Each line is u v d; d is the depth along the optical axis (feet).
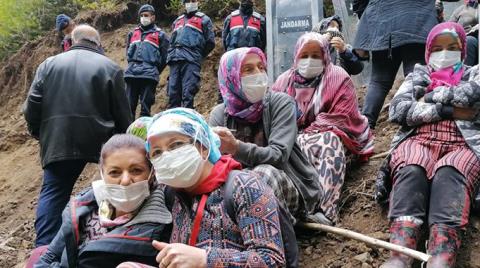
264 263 7.09
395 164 10.54
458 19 17.20
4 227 21.42
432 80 11.40
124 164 8.61
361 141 13.25
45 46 37.93
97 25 36.88
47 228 12.66
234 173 7.79
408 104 11.16
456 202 9.52
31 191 24.21
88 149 12.89
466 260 10.09
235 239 7.55
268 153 10.21
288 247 8.54
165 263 6.93
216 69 29.32
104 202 8.86
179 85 22.34
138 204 8.75
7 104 37.83
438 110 10.72
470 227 10.64
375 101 15.19
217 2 32.19
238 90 10.71
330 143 12.19
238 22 22.68
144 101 23.12
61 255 9.28
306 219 11.29
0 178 27.25
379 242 9.84
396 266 9.17
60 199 12.91
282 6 20.94
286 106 10.91
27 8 41.96
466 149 10.42
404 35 14.28
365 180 12.99
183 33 22.17
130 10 36.42
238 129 11.09
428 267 8.95
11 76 38.93
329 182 11.88
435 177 9.93
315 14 20.58
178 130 7.75
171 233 8.55
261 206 7.43
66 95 12.92
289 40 20.76
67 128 12.79
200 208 7.65
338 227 11.80
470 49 15.20
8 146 30.60
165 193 8.80
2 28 41.75
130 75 22.79
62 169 12.94
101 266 8.58
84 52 13.39
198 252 6.98
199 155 7.71
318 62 12.82
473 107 10.56
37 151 28.58
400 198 9.91
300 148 11.46
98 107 13.03
